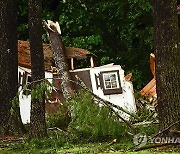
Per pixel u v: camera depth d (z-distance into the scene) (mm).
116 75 25875
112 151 12789
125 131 14398
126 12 34625
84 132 15023
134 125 15547
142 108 19156
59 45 25719
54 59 25578
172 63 12445
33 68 15094
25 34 35438
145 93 25328
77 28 35406
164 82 12477
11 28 18906
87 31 35875
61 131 16547
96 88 25844
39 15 15258
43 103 15164
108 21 35625
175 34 12484
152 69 26812
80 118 14266
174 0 12508
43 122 15164
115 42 36219
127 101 25609
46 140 14688
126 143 13781
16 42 19094
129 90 25672
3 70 18719
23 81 26000
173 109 12383
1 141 16531
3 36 18828
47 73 25609
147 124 16281
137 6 33531
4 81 18656
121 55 35500
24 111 24844
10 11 18906
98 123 14133
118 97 25750
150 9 33031
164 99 12484
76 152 12992
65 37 34594
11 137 17750
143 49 35156
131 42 35094
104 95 25734
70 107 15055
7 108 18469
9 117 18375
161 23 12492
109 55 35844
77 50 27406
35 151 13656
